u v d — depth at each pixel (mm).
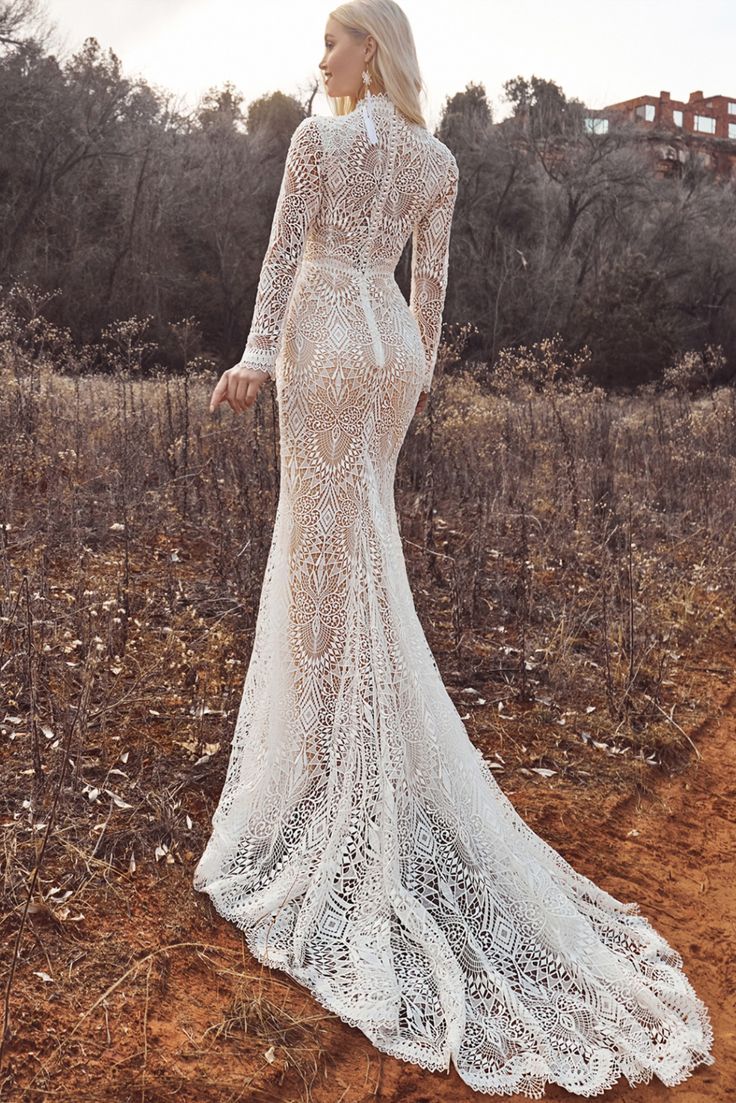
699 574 5566
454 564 4805
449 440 7102
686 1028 2305
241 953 2387
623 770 3609
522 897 2508
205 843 2764
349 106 2703
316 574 2637
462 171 37938
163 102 33094
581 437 8336
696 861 3109
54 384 7535
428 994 2291
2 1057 1908
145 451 6246
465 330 8070
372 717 2604
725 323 41656
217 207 32000
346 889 2512
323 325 2564
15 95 28453
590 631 4801
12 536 4551
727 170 57938
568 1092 2107
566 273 38000
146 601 4215
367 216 2561
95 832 2672
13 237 28250
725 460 8039
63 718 3049
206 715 3377
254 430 6164
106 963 2246
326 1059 2090
